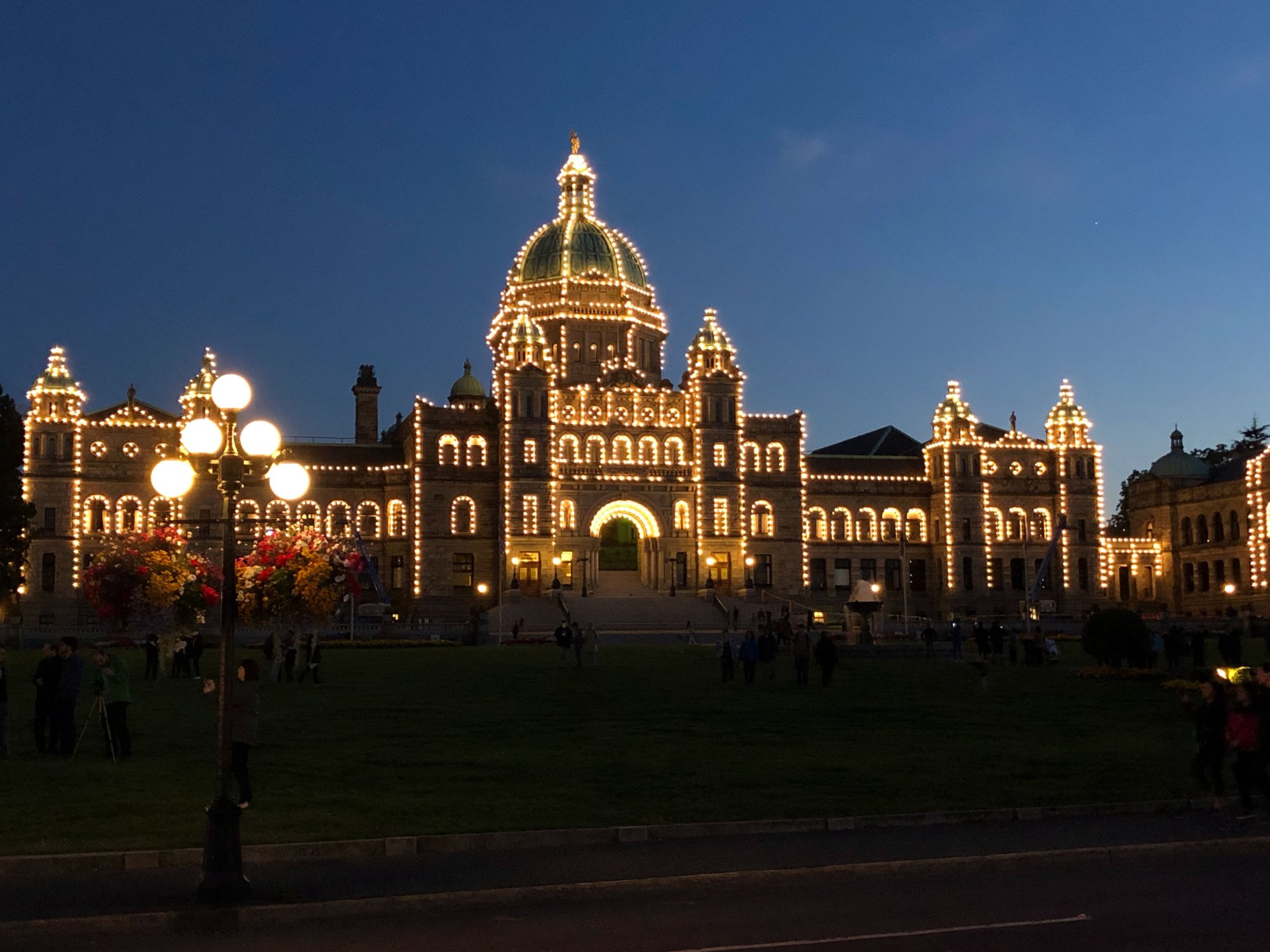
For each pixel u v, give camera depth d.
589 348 137.62
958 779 33.59
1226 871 24.69
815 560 136.00
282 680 61.38
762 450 131.62
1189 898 22.19
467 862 24.83
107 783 31.89
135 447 121.56
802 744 39.44
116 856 24.30
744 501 129.75
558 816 28.41
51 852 24.61
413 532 124.69
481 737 40.34
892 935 19.75
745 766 35.19
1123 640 64.44
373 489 127.56
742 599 124.38
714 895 22.83
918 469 140.12
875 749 38.53
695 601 119.69
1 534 90.69
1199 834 27.58
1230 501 136.25
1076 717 46.91
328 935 20.17
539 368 125.56
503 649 86.19
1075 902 21.89
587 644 72.69
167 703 50.25
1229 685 32.44
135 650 84.00
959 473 136.88
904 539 115.88
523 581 124.12
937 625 120.94
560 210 144.50
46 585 118.38
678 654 78.62
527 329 127.38
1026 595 135.25
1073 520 138.75
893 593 136.88
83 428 120.62
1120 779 33.97
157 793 30.50
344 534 112.62
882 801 30.59
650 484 128.00
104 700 35.81
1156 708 49.69
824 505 136.50
